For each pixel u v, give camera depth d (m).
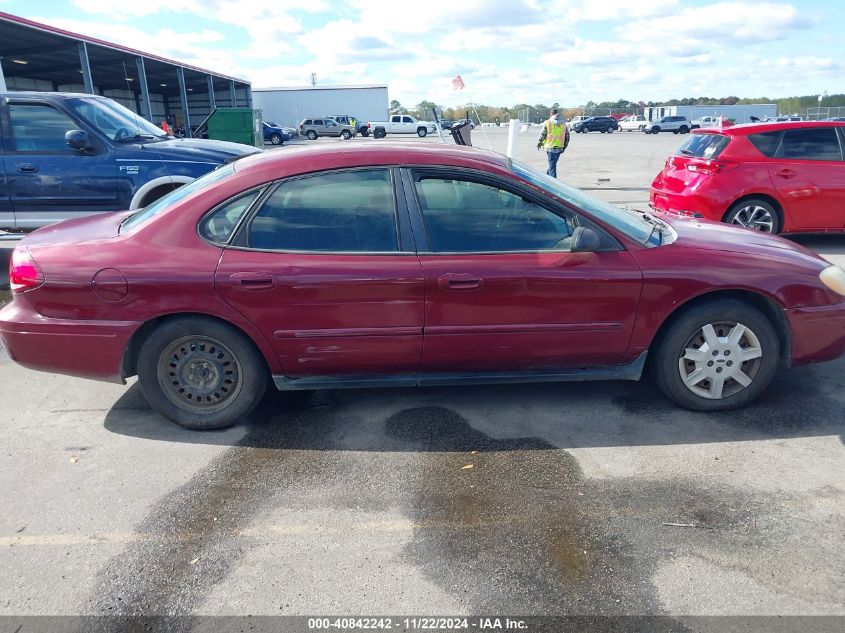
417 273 3.37
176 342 3.48
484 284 3.39
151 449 3.46
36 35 20.42
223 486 3.10
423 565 2.53
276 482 3.12
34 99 6.67
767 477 3.08
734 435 3.49
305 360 3.51
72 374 3.56
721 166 7.59
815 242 8.47
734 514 2.80
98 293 3.37
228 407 3.59
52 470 3.25
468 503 2.93
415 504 2.93
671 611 2.28
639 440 3.45
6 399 4.11
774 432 3.51
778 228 7.71
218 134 20.17
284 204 3.46
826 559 2.51
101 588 2.43
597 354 3.60
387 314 3.42
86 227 3.93
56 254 3.46
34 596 2.39
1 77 15.70
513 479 3.11
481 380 3.69
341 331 3.43
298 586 2.43
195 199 3.49
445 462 3.28
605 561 2.53
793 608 2.28
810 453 3.28
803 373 4.27
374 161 3.50
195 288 3.34
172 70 34.50
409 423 3.70
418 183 3.49
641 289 3.47
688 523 2.75
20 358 3.54
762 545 2.60
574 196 3.74
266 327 3.42
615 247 3.50
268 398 4.06
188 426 3.63
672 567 2.49
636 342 3.57
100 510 2.91
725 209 7.64
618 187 14.38
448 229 3.47
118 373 3.52
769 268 3.56
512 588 2.40
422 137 49.75
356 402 3.98
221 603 2.35
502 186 3.50
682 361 3.65
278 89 52.53
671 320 3.61
